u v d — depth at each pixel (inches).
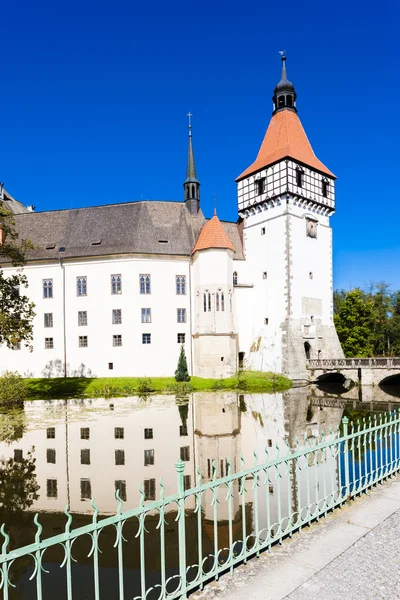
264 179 1988.2
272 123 2087.8
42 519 433.4
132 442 748.0
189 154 2124.8
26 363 1854.1
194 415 1013.8
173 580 309.6
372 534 273.4
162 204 2026.3
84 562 346.3
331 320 2023.9
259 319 1968.5
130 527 409.1
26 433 824.9
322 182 2046.0
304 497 450.6
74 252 1887.3
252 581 226.2
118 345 1807.3
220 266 1813.5
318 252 2001.7
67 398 1338.6
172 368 1838.1
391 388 1596.9
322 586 217.5
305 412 1053.8
